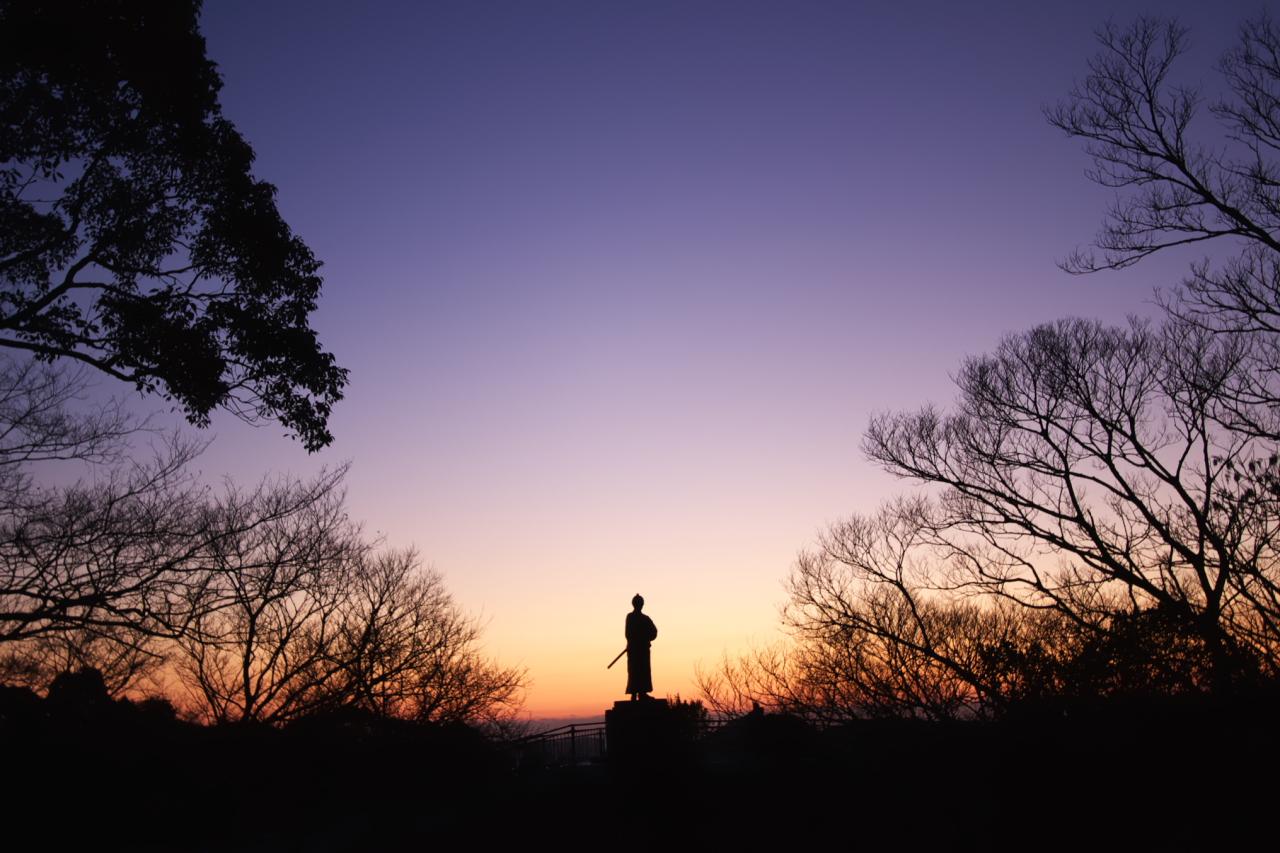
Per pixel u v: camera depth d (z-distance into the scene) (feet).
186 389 54.29
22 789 47.29
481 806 66.54
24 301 52.13
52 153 50.37
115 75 50.44
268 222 56.13
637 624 63.16
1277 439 52.65
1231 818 42.42
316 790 66.85
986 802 52.01
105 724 50.78
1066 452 77.77
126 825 51.55
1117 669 49.78
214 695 63.93
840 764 62.54
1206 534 49.98
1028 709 53.06
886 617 76.33
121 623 43.91
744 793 60.08
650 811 58.08
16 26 45.47
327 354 57.31
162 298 54.75
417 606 79.20
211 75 54.03
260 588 60.80
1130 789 46.57
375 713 70.79
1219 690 45.24
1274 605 44.62
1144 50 56.29
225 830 58.70
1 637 42.37
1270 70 51.70
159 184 55.36
